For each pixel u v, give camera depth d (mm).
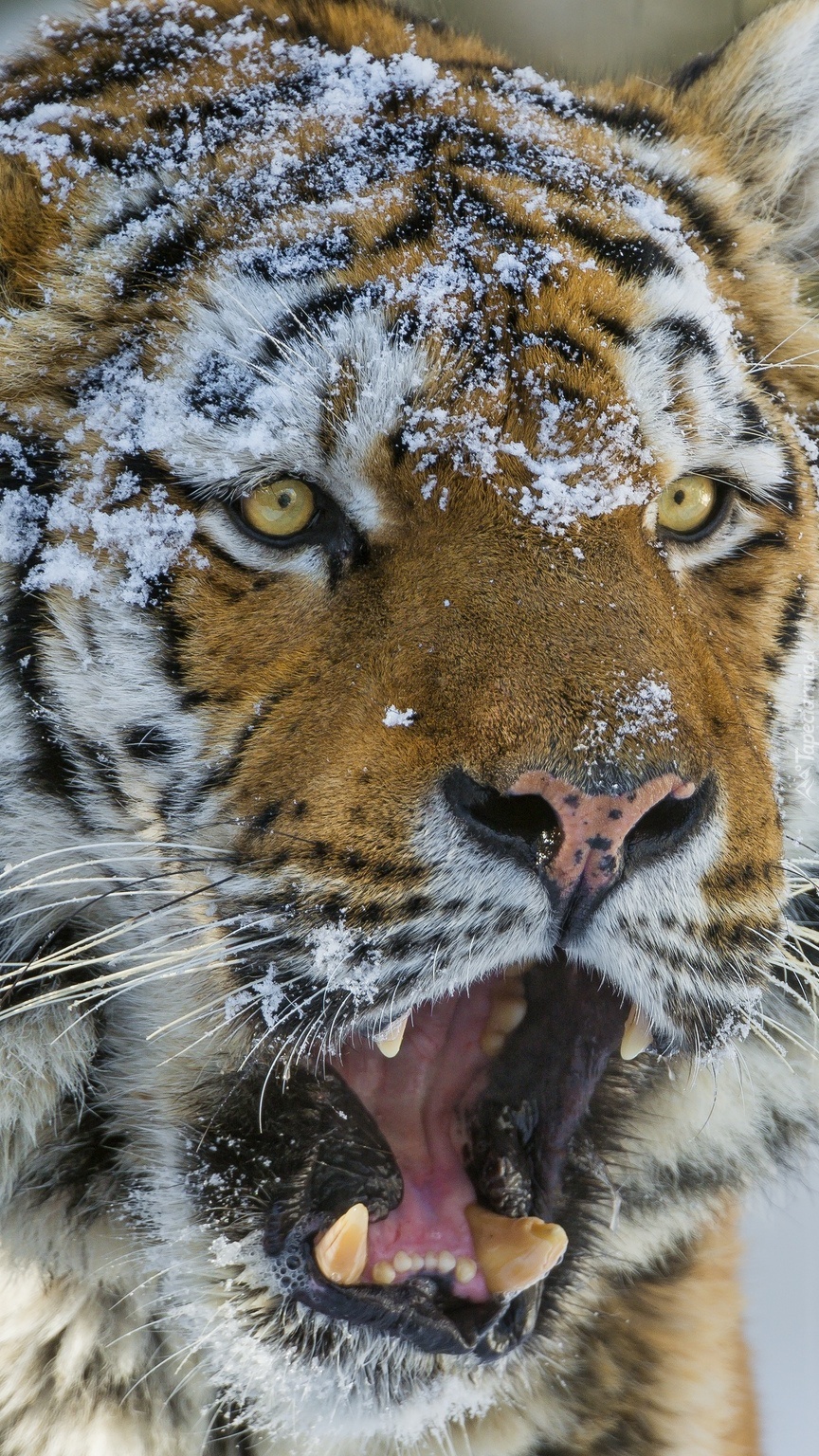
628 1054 4809
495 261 4723
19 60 5668
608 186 5266
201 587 4578
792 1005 5711
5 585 4727
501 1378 5258
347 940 4332
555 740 4094
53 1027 4887
